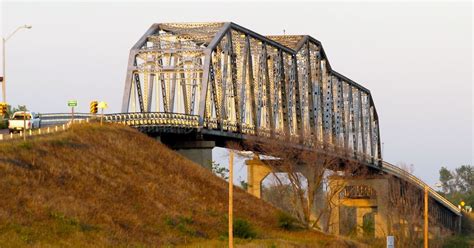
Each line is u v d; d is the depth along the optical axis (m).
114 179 74.62
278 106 122.00
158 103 101.06
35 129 83.56
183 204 77.38
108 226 62.69
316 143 122.94
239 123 109.44
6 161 65.44
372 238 132.62
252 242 70.44
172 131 94.31
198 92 101.25
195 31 107.56
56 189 65.56
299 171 116.19
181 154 98.12
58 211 61.03
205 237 70.62
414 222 130.50
